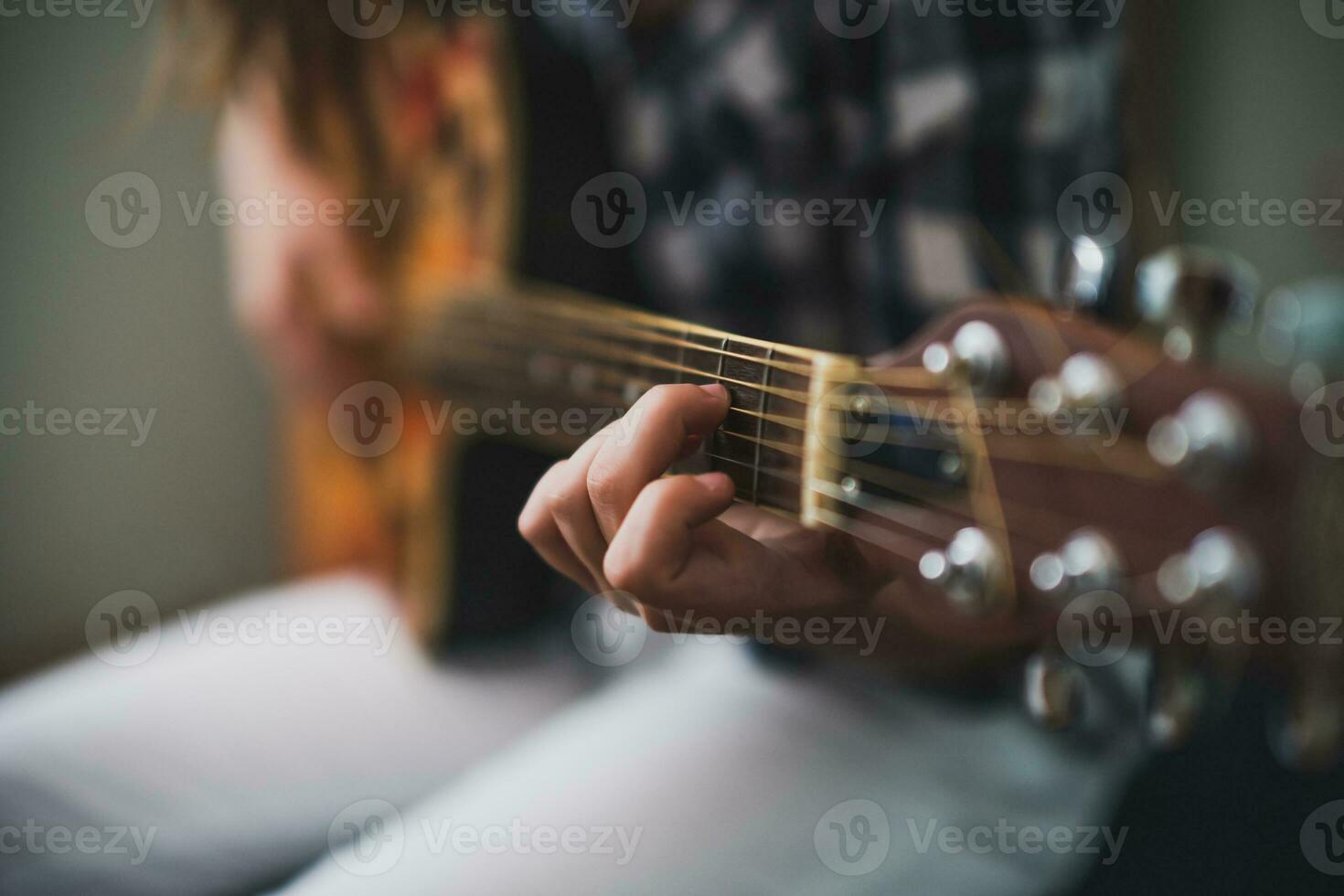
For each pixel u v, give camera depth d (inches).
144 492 75.9
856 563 25.5
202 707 41.2
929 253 35.1
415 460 45.9
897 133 35.6
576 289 43.9
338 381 50.1
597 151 43.5
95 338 73.0
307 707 41.4
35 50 68.6
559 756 33.5
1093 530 24.5
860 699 34.1
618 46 42.9
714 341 25.1
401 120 46.4
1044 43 34.2
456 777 39.3
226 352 76.7
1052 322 24.6
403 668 43.6
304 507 54.2
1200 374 23.6
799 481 24.9
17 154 69.1
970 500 25.4
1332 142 83.8
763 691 34.5
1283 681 23.3
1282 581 23.1
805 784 32.2
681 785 32.2
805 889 30.5
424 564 43.3
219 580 79.0
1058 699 25.1
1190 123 81.6
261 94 48.3
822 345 38.4
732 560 24.7
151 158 72.4
